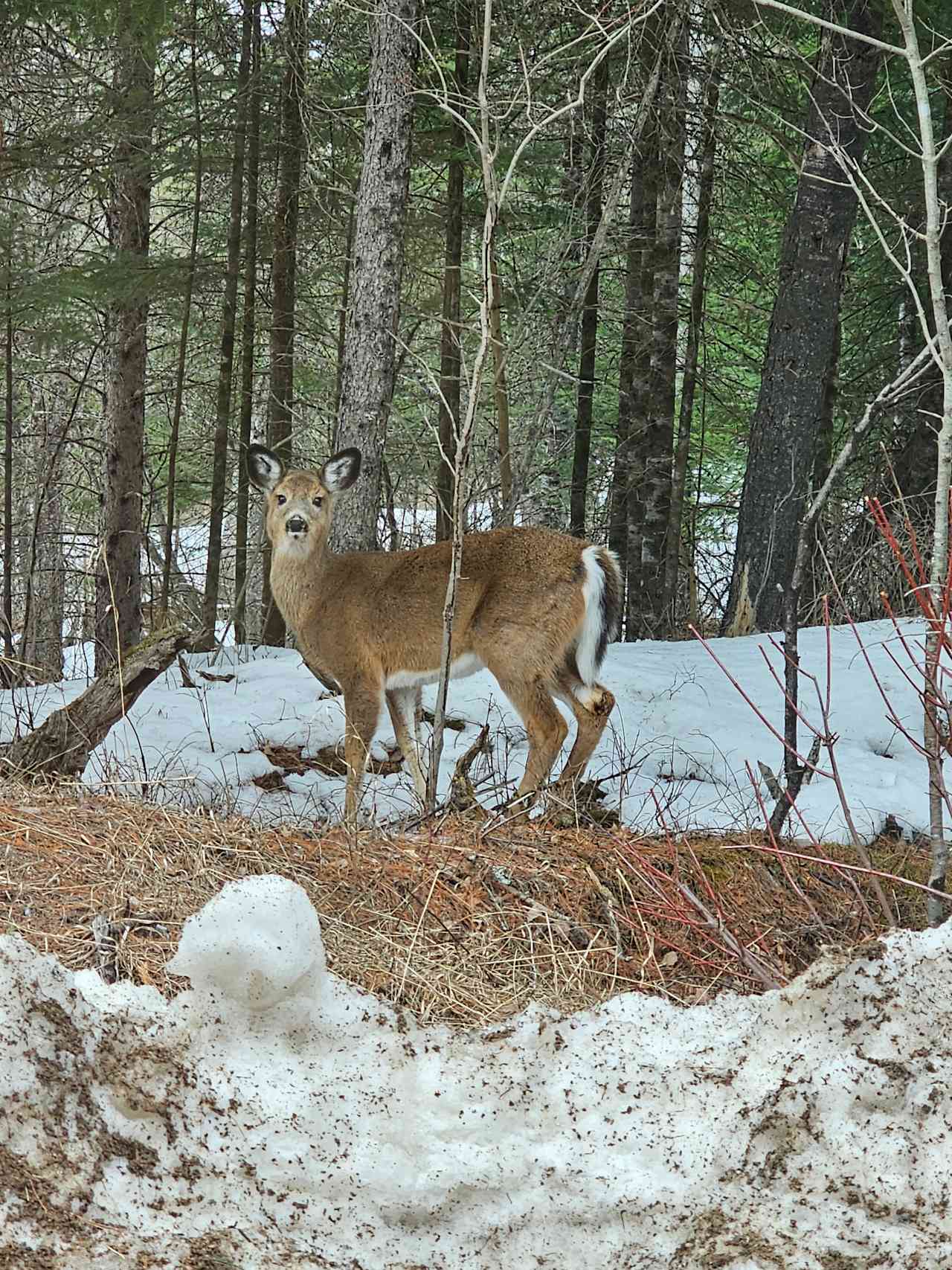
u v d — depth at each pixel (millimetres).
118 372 13586
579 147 13711
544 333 12609
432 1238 2945
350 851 4859
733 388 19109
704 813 6730
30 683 9781
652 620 15297
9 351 13609
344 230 15984
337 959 4172
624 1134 3180
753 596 12375
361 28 13477
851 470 16750
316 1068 3348
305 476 7363
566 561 7094
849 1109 3131
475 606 7129
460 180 14008
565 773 6887
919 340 15008
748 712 8539
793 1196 2984
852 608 11875
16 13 11883
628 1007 3584
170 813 5082
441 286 15031
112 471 13602
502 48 12312
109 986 3473
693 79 14297
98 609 13477
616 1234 2943
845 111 11938
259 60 13930
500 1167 3076
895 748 8047
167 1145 2996
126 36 11625
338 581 7234
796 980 3424
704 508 20047
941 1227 2881
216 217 17859
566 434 17906
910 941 3424
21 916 4070
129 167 12992
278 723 8328
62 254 15359
